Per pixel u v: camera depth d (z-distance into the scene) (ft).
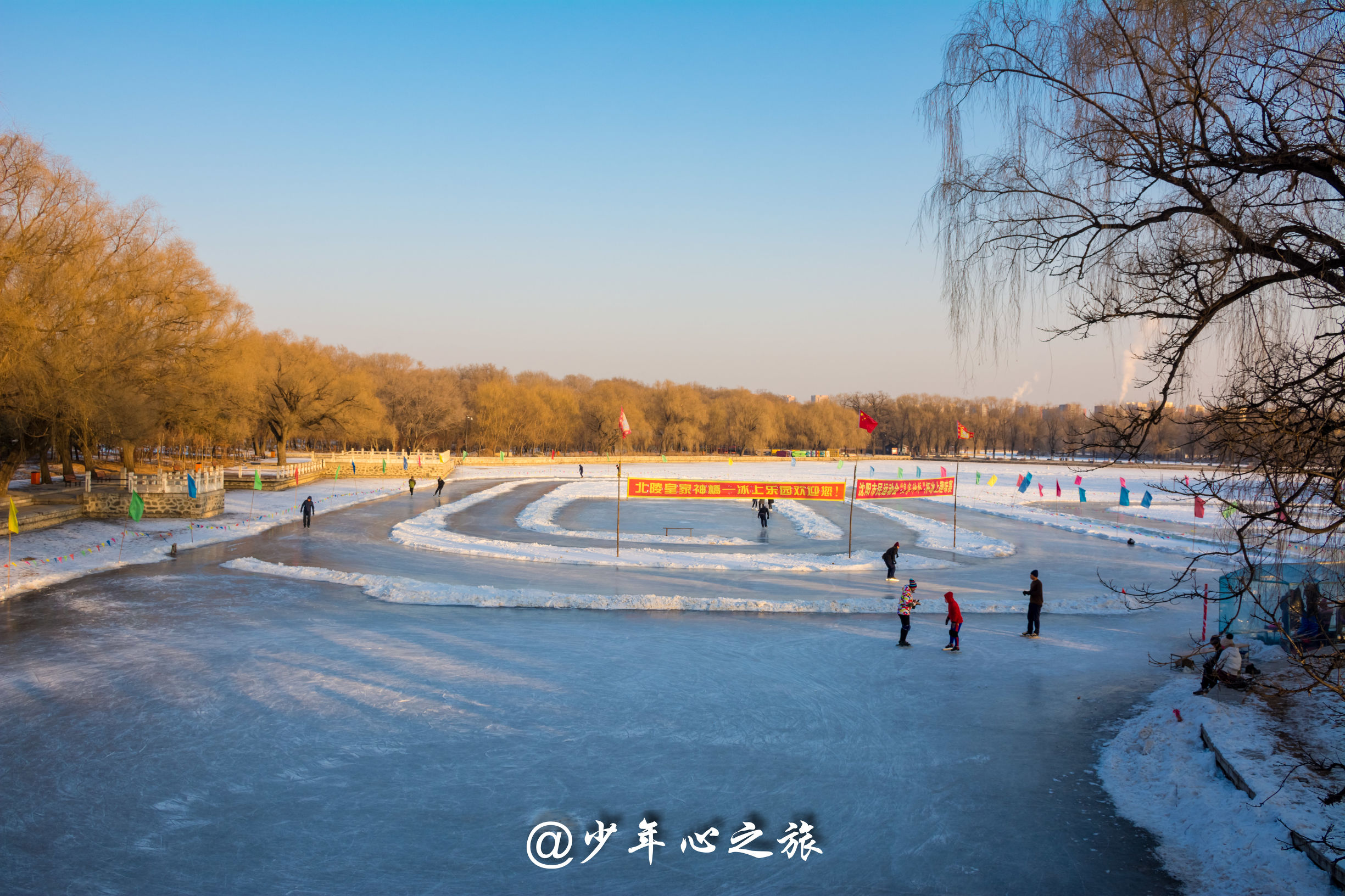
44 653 56.39
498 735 43.09
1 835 31.45
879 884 29.48
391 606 74.64
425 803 35.01
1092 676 56.34
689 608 76.48
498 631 65.72
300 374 251.80
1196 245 26.89
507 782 37.37
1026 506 203.10
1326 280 22.68
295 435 266.36
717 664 57.57
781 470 385.70
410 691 49.93
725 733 44.11
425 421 377.09
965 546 125.90
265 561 97.91
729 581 92.12
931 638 67.00
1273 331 28.40
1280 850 29.68
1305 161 23.54
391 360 469.98
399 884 28.66
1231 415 21.94
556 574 93.81
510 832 32.63
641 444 513.86
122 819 32.94
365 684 51.06
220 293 147.54
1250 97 24.68
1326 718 44.27
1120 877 30.04
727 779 38.24
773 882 29.45
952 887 29.30
